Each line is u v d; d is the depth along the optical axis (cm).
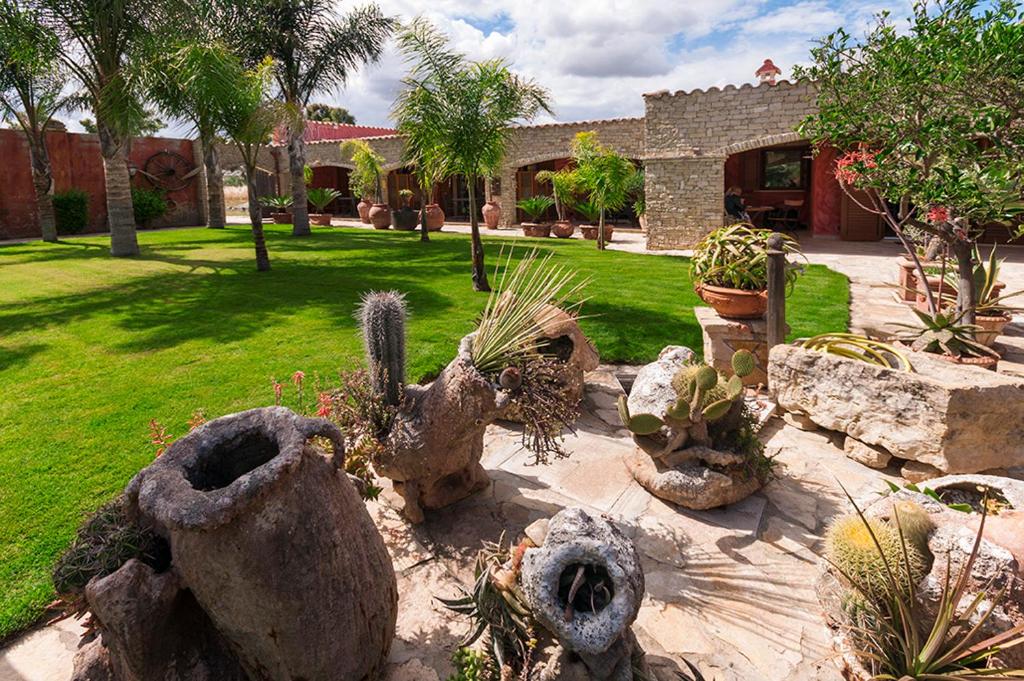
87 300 961
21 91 1720
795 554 335
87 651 229
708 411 364
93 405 529
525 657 226
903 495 283
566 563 218
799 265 565
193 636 214
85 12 1209
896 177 562
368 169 2261
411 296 972
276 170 2830
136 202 2311
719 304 579
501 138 980
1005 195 505
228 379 594
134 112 1315
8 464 421
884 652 237
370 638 232
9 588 300
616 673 221
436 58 901
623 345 708
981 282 677
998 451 380
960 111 504
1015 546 238
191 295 994
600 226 1634
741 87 1576
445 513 378
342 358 657
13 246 1764
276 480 194
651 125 1692
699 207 1672
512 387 329
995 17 462
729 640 274
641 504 387
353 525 228
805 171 2069
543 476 423
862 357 472
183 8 1270
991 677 212
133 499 211
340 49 1873
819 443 467
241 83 1127
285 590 202
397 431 346
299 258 1426
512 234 2120
